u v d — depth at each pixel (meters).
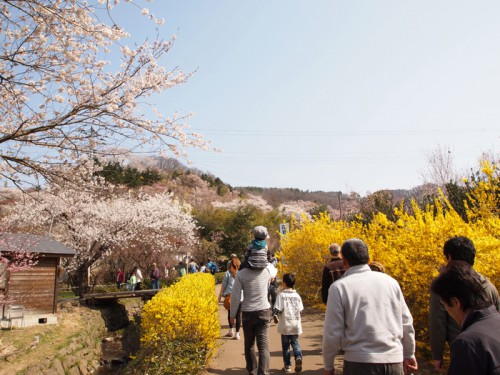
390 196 19.27
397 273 5.75
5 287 11.20
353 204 34.88
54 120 5.69
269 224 44.53
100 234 18.00
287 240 14.30
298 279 12.35
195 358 5.51
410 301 5.88
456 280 1.92
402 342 2.87
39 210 16.05
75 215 17.58
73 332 11.64
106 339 13.77
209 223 42.06
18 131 5.31
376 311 2.74
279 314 5.55
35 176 6.02
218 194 79.25
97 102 5.74
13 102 5.83
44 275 12.38
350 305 2.76
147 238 21.00
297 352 5.47
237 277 4.95
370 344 2.67
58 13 5.21
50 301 12.45
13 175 6.50
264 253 5.02
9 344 9.66
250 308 4.86
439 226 5.44
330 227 12.69
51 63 5.76
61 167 6.17
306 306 11.80
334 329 2.75
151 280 22.31
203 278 11.36
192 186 67.00
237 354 6.75
